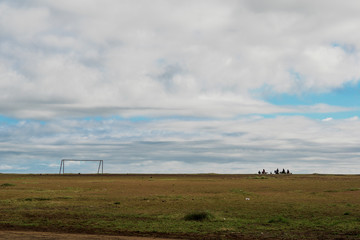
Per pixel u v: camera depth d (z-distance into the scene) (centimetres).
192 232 1981
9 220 2334
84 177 9869
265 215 2591
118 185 5866
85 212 2689
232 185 5997
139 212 2714
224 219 2378
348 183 6456
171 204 3212
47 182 6706
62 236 1744
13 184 5612
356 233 1977
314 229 2089
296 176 10056
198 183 6606
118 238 1728
